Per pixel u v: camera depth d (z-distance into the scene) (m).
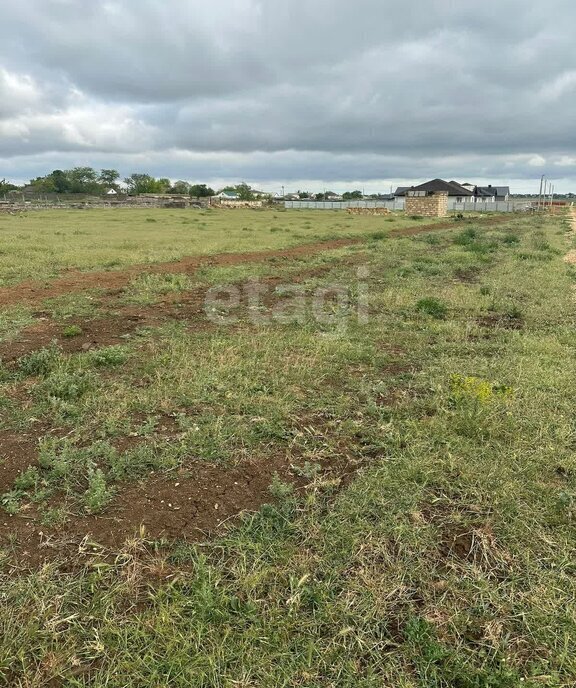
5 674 1.84
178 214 38.91
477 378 4.54
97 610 2.09
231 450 3.28
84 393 3.98
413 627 2.07
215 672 1.87
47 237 16.05
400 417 3.85
